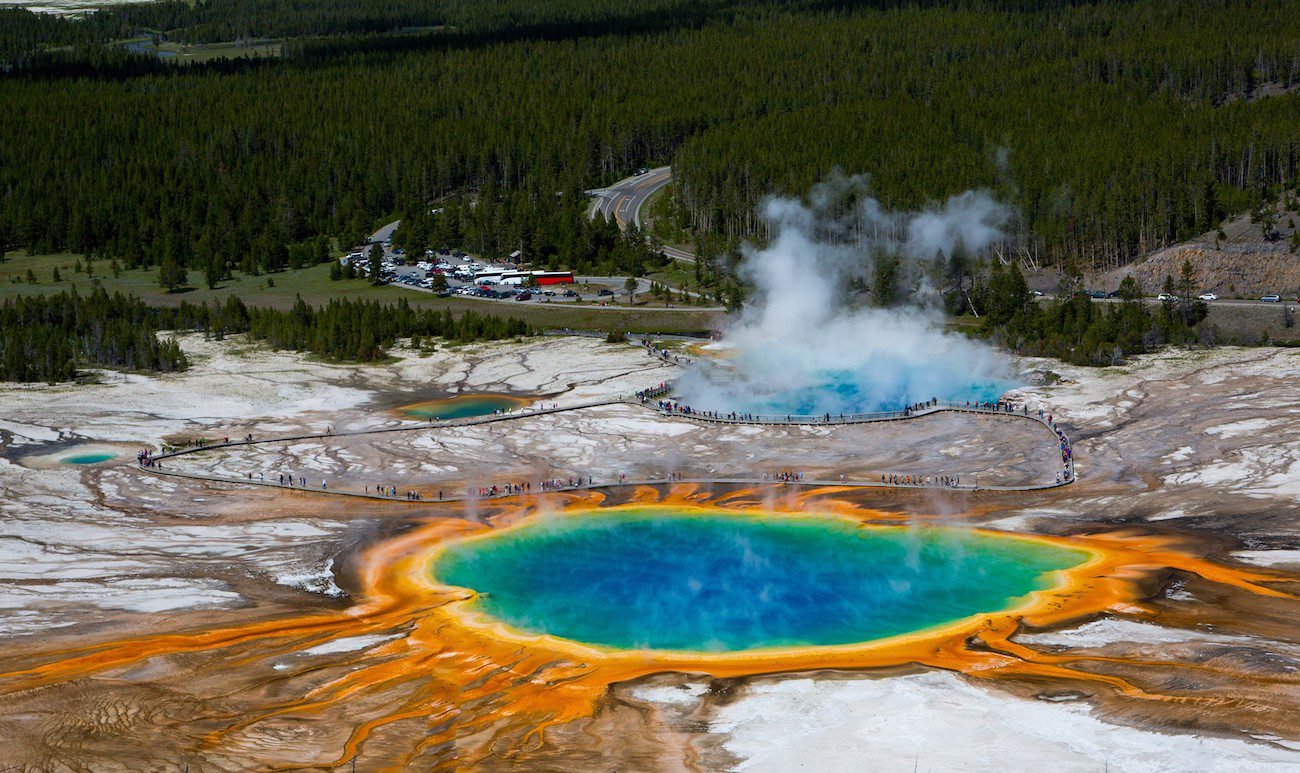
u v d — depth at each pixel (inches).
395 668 3440.0
